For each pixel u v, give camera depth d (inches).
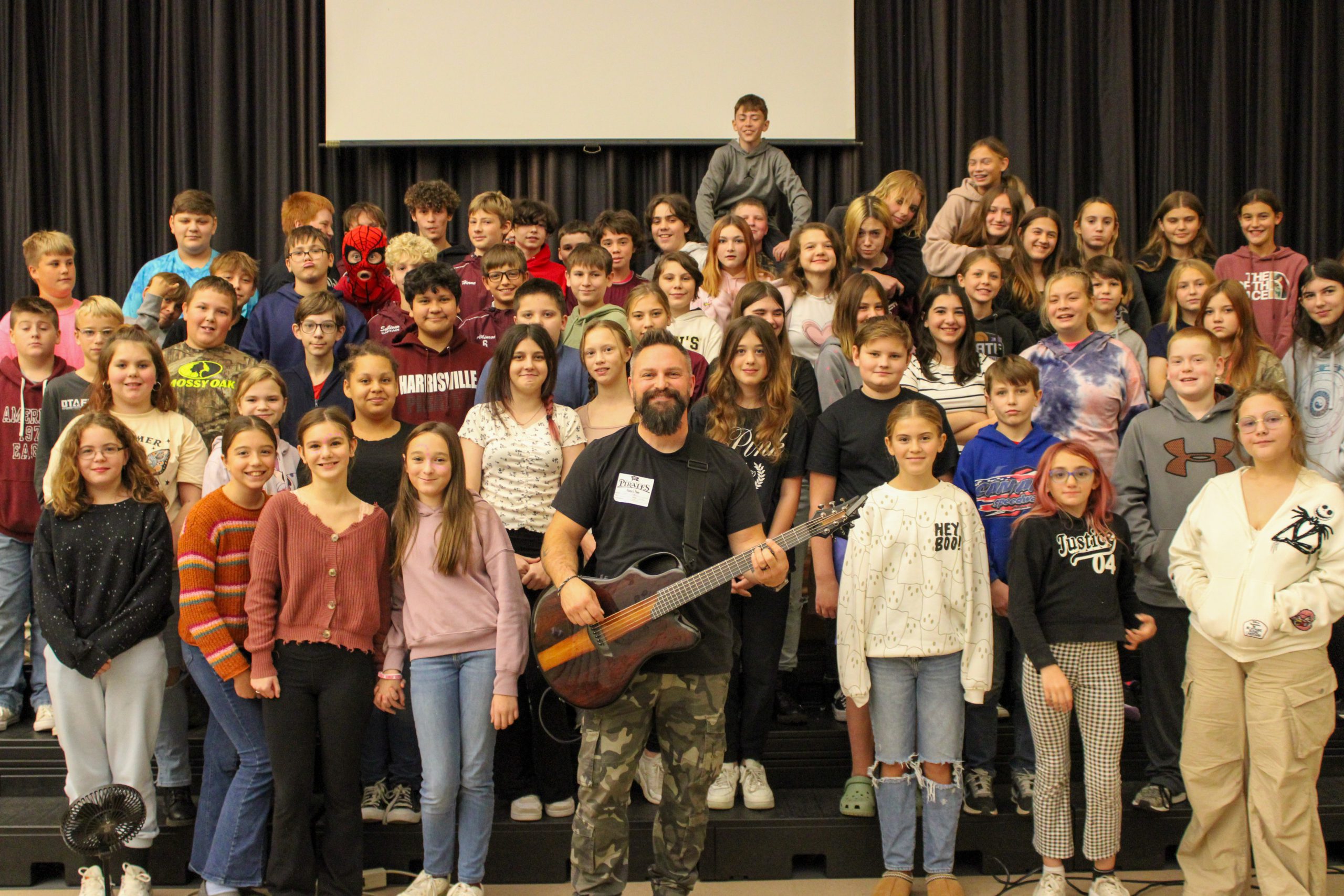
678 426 97.7
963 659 109.1
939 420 111.7
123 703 109.3
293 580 104.5
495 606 109.0
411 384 136.6
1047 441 122.4
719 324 154.8
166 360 137.0
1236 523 106.4
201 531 107.0
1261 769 103.8
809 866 120.8
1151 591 122.0
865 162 227.1
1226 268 171.0
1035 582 109.8
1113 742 108.6
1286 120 223.0
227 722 106.3
